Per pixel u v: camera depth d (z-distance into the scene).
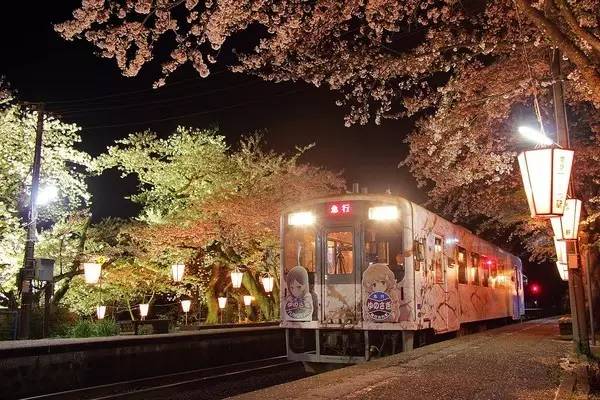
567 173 7.61
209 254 26.11
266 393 7.25
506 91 12.30
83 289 24.31
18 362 10.07
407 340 12.15
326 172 25.95
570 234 10.69
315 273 12.96
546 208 7.59
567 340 14.15
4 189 20.86
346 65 11.94
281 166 26.25
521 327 19.92
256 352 16.78
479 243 19.34
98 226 26.42
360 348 12.59
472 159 14.94
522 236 24.70
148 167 26.84
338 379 8.33
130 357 12.44
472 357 10.73
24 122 21.16
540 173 7.63
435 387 7.66
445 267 14.83
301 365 15.77
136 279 24.84
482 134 14.18
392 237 12.49
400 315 12.16
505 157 14.70
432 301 13.38
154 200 27.81
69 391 10.52
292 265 13.24
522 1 6.58
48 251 21.67
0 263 19.84
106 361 11.84
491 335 15.87
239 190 25.53
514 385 7.82
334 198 13.06
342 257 12.82
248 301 26.83
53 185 20.55
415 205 12.88
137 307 28.55
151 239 24.14
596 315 17.44
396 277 12.30
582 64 6.45
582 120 15.03
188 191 26.39
